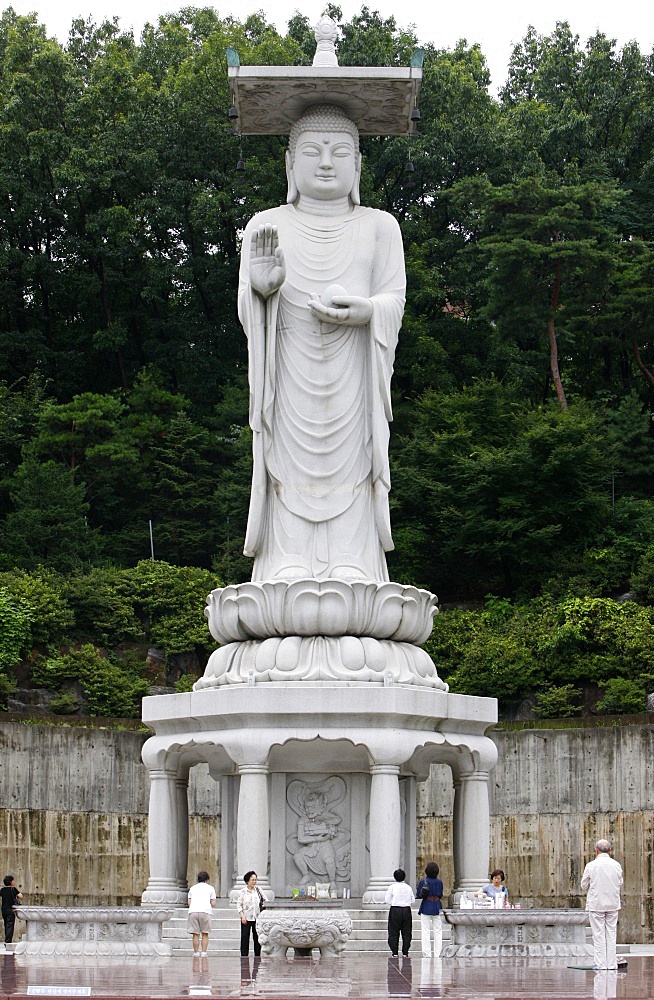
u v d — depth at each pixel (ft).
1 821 120.78
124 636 152.97
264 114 99.60
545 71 210.18
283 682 87.30
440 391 182.70
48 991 58.39
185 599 155.63
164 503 181.06
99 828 126.41
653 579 148.15
